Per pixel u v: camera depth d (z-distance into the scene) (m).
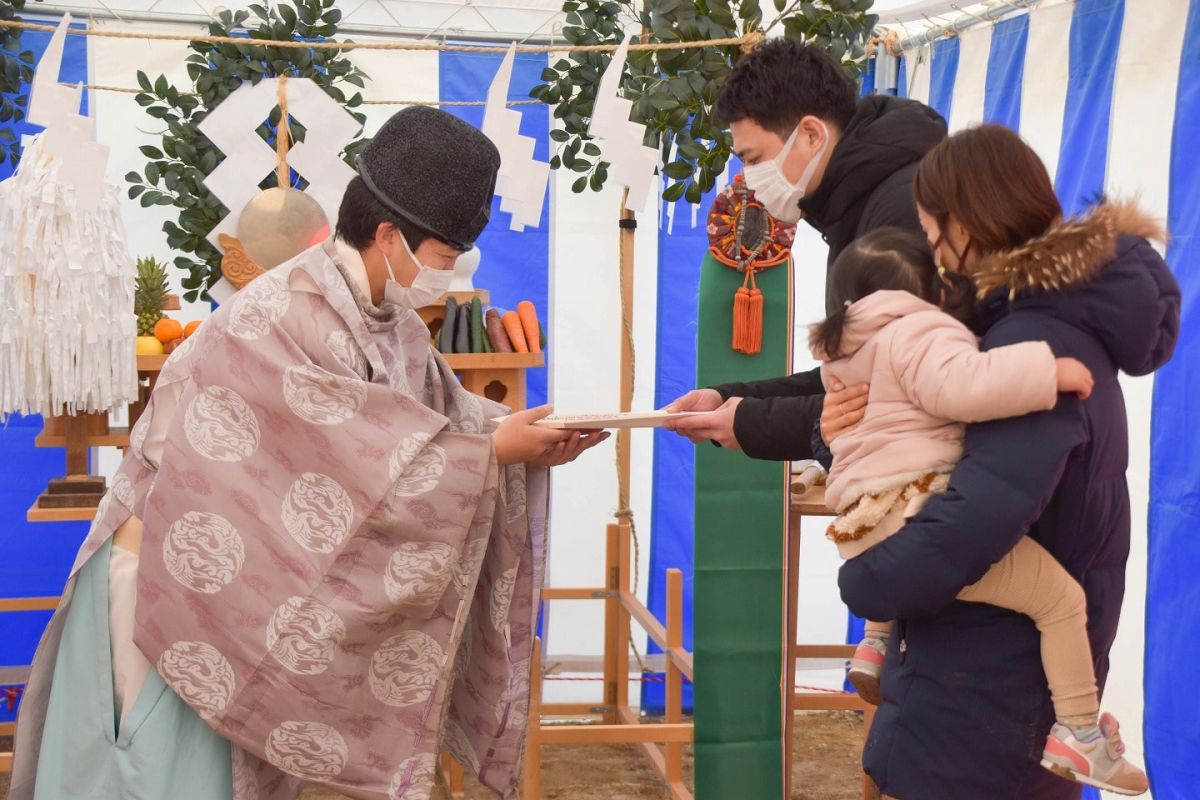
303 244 2.74
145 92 3.22
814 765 3.71
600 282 3.90
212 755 1.81
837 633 4.14
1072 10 2.98
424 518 1.78
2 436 3.66
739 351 2.83
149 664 1.82
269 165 2.84
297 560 1.77
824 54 2.12
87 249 2.69
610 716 3.83
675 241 3.90
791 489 2.95
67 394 2.73
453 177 1.81
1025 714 1.58
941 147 1.59
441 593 1.83
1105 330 1.50
